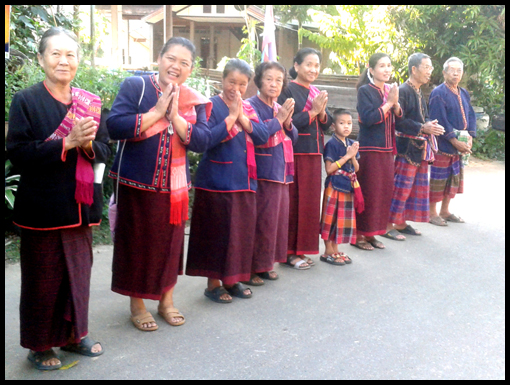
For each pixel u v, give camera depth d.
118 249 3.09
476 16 10.20
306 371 2.76
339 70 14.35
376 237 5.32
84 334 2.73
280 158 3.85
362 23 12.09
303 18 15.77
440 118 5.60
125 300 3.58
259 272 3.93
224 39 19.50
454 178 5.75
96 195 2.73
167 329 3.19
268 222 3.79
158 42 19.44
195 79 6.23
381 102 4.68
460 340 3.17
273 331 3.21
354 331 3.24
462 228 5.67
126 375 2.66
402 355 2.97
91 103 2.66
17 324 3.16
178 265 3.26
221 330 3.20
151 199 3.00
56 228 2.54
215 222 3.53
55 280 2.59
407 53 10.92
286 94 4.18
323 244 5.11
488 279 4.20
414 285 4.04
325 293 3.83
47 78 2.58
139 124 2.88
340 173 4.40
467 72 10.70
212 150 3.53
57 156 2.46
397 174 5.22
